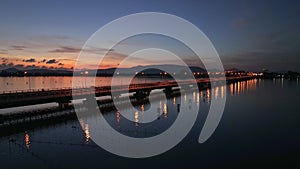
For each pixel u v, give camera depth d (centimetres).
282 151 2503
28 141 2791
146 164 2192
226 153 2452
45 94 4534
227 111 4822
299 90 9612
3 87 13612
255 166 2142
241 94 8125
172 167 2133
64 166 2141
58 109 4556
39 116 4125
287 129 3372
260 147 2623
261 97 7194
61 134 3091
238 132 3231
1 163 2192
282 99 6675
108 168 2111
